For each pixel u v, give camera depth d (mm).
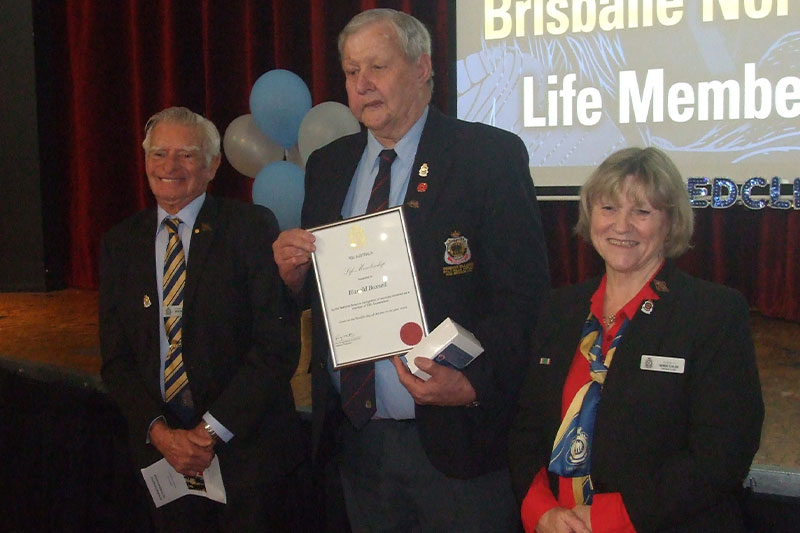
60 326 3885
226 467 1824
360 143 1686
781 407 2279
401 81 1520
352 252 1505
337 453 1674
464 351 1379
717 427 1214
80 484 2811
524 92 3826
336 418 1643
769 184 3480
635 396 1265
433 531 1548
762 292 3844
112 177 5453
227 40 4812
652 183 1286
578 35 3715
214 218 1893
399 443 1556
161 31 5090
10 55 5430
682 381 1247
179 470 1771
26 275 5527
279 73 3553
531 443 1418
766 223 3797
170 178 1853
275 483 1857
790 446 1938
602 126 3709
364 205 1606
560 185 3795
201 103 5086
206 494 1850
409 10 4215
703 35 3529
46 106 5484
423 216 1509
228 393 1781
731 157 3535
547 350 1408
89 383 2768
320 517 2193
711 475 1196
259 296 1834
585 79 3723
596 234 1344
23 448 3062
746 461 1218
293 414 1925
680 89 3580
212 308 1822
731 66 3498
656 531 1232
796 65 3406
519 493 1391
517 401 1543
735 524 1283
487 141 1560
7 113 5465
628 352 1288
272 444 1858
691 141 3584
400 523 1602
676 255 1342
